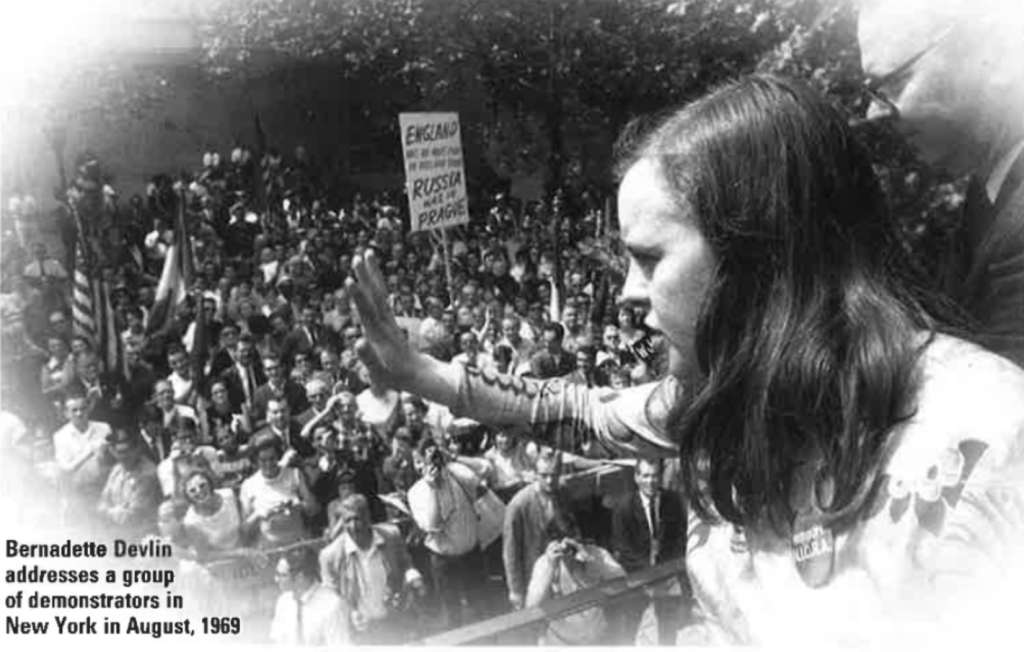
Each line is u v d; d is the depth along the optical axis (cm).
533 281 1593
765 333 115
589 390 178
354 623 642
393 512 727
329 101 2358
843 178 117
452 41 2025
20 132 1900
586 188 2067
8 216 1703
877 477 110
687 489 131
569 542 618
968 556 103
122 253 1675
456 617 711
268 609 645
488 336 1180
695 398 123
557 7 1862
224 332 1032
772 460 116
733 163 116
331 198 2369
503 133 2180
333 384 962
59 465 748
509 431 178
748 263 116
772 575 122
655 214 121
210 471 714
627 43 1559
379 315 171
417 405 789
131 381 1014
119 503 729
